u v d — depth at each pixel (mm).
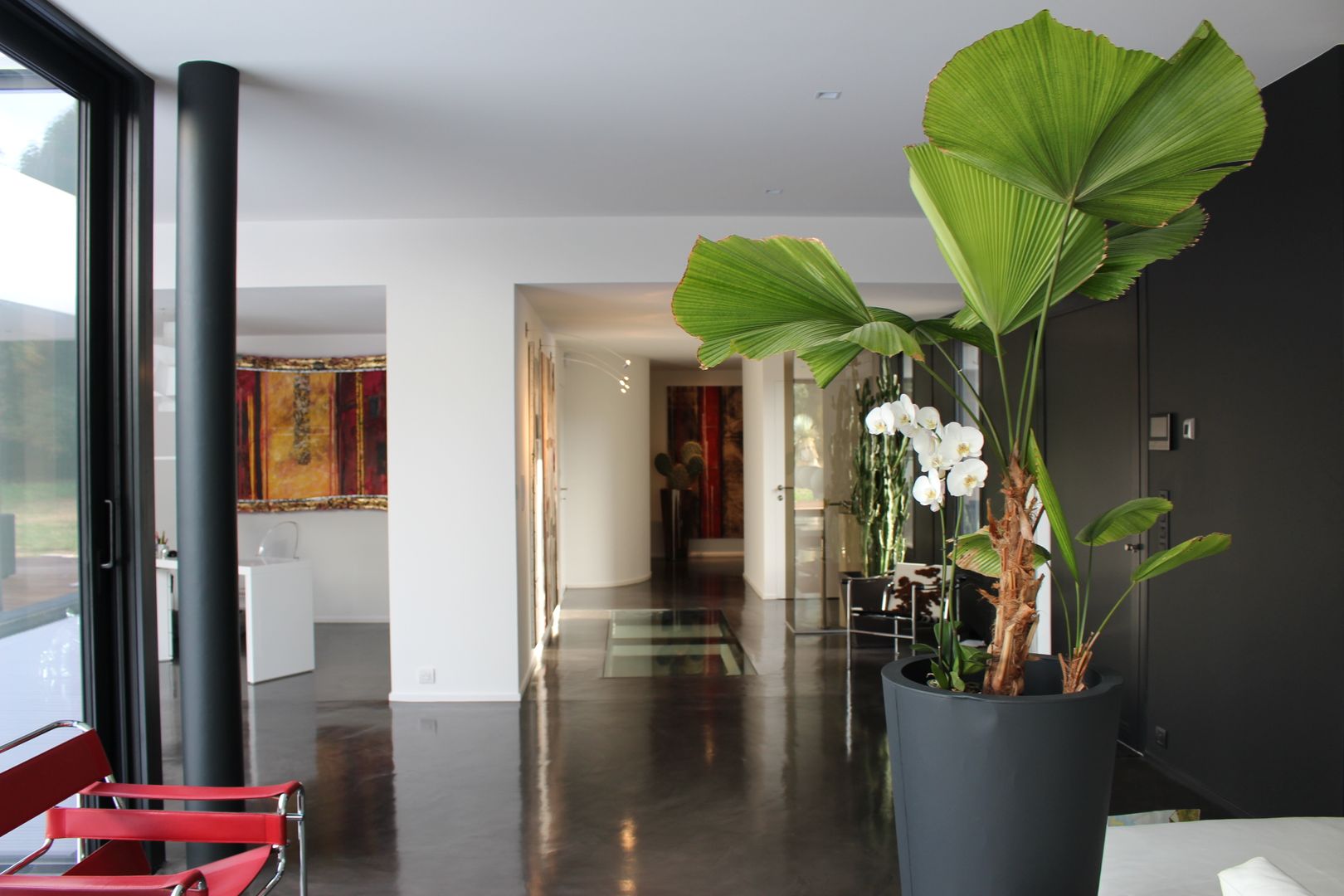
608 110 4086
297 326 7938
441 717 5590
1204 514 4141
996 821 1669
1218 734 4066
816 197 5555
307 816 4055
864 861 3553
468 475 5988
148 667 3459
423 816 4051
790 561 9148
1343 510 3303
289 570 6711
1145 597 4660
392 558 5996
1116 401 4922
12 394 2951
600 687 6285
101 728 3371
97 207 3406
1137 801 4086
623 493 10945
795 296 1878
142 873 2672
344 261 5988
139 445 3449
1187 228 1938
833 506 8328
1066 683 1813
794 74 3715
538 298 6621
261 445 8578
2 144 2906
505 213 5875
